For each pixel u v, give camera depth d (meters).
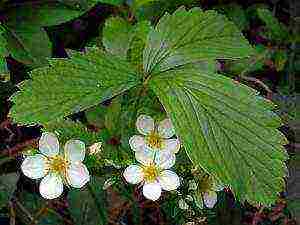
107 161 0.13
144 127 0.12
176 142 0.12
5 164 0.16
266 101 0.12
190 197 0.14
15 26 0.16
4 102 0.16
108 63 0.12
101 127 0.15
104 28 0.16
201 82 0.12
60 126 0.12
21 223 0.15
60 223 0.15
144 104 0.13
